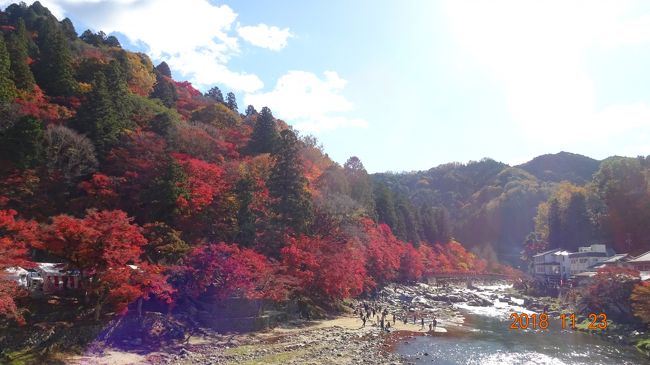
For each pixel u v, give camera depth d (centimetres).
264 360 3556
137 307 3947
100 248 3378
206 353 3669
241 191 5831
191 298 4603
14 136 4741
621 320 5112
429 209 15462
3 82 5444
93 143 5631
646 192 9362
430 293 8950
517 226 17625
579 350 4131
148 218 4884
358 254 6725
